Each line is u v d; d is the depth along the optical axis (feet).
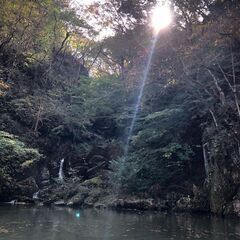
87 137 99.14
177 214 55.42
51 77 105.50
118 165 73.00
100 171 83.41
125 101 89.51
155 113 66.85
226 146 57.21
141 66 63.31
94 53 125.80
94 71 136.36
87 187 73.87
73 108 96.78
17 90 92.68
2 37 85.81
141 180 68.85
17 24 83.25
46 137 91.61
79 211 56.75
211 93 62.54
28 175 78.28
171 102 72.28
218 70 60.54
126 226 39.75
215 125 61.26
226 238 32.27
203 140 63.93
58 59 119.34
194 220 46.91
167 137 69.10
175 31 56.54
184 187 65.77
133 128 81.10
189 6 54.70
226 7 52.70
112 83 91.91
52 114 92.22
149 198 65.41
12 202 68.69
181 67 58.54
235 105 58.75
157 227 39.40
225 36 53.47
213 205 55.88
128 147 81.25
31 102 91.25
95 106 95.40
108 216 49.96
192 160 69.41
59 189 75.41
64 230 35.58
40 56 105.09
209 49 54.95
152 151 68.08
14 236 31.22
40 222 40.98
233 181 54.95
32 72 101.50
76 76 119.24
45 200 71.56
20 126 86.63
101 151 92.02
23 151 65.92
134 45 64.49
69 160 92.43
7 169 71.92
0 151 65.92
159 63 60.23
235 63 59.26
